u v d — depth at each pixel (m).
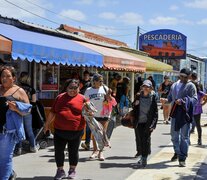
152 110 8.57
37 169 8.30
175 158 9.46
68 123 7.30
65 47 11.09
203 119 20.69
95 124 8.30
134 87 24.34
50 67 14.14
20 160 9.09
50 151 10.14
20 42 8.81
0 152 6.16
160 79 40.78
